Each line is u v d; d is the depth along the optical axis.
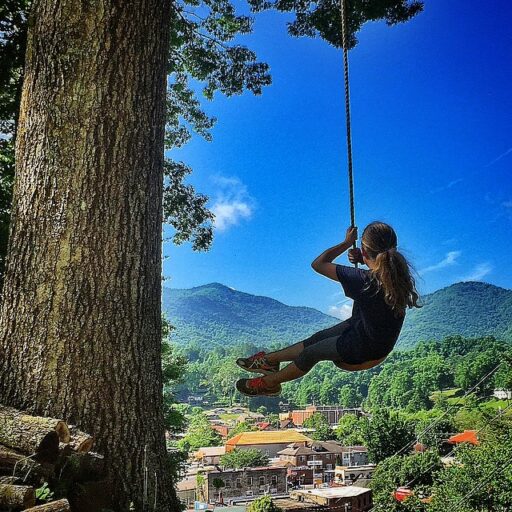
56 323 3.77
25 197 4.03
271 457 89.88
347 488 55.56
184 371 16.12
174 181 13.52
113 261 3.94
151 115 4.32
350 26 9.98
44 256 3.87
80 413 3.66
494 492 21.11
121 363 3.83
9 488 2.87
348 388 184.50
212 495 61.88
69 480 3.29
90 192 3.96
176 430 14.76
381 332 3.23
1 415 3.33
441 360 152.75
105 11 4.18
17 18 7.73
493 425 24.62
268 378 3.58
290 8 10.30
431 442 39.31
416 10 9.64
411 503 26.91
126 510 3.49
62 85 4.08
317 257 3.61
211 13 12.26
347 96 4.36
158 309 4.22
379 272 3.24
